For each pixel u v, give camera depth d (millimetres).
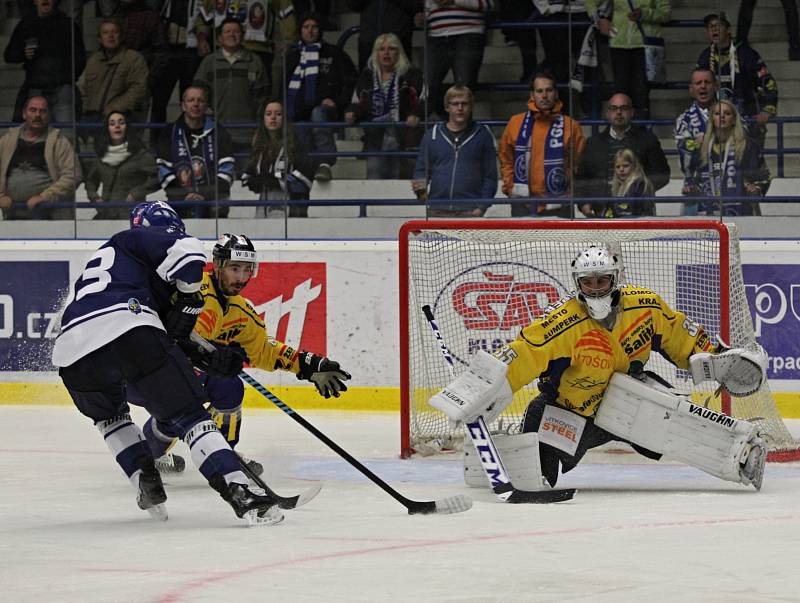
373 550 11500
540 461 15680
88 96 30750
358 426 24500
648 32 28594
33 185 30953
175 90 30453
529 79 29219
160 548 11773
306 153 30109
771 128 28672
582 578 10094
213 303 16188
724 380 16281
